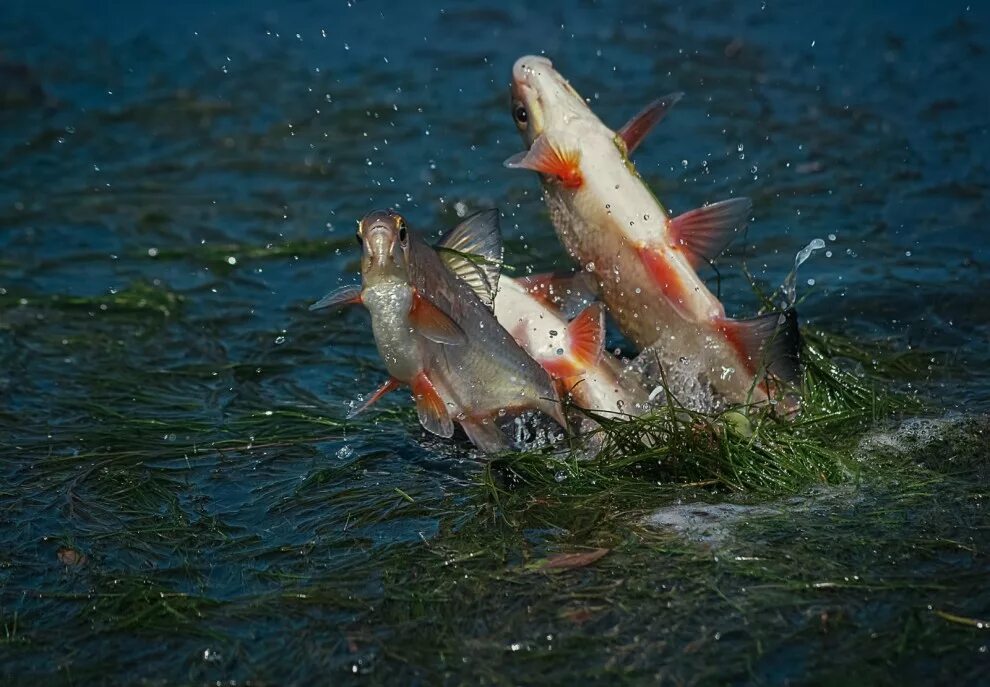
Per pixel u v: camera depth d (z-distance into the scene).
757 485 11.30
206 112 22.84
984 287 15.63
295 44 25.36
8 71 24.14
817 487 11.26
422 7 26.53
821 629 9.30
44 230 18.83
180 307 16.45
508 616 9.63
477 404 11.80
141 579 10.41
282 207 19.45
